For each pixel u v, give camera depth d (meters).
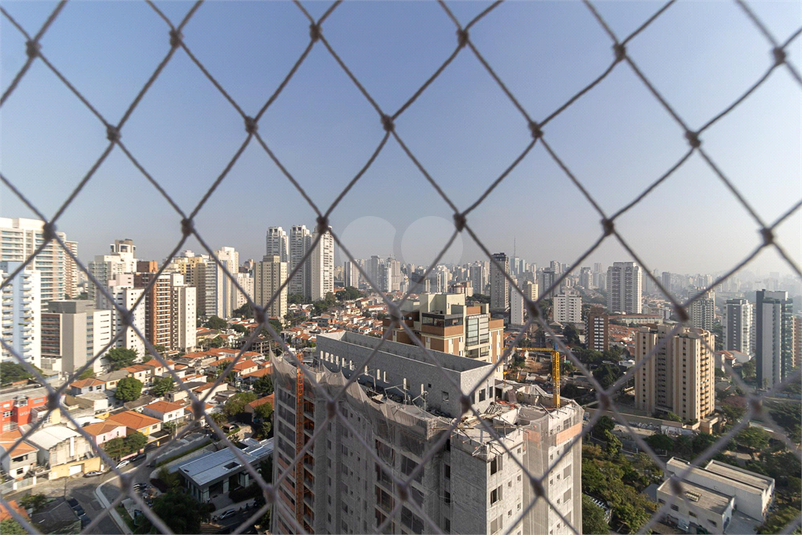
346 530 16.08
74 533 26.42
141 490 31.19
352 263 3.27
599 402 2.97
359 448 15.31
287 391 19.98
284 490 19.70
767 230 2.88
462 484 11.29
